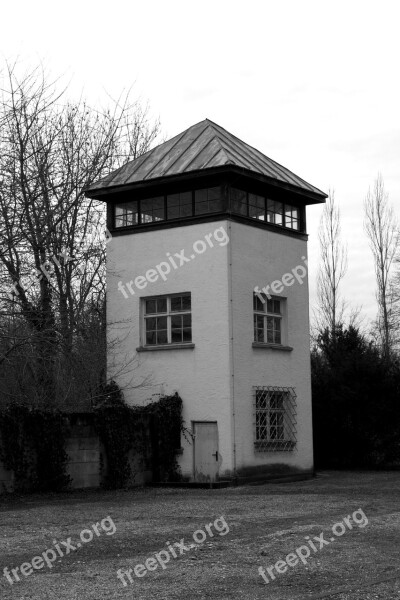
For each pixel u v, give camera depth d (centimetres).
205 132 2778
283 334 2694
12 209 2403
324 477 2742
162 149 2789
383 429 3114
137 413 2472
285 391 2645
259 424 2541
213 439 2480
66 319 2781
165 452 2511
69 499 2066
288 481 2589
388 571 1116
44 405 2531
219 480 2441
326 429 3139
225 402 2450
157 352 2602
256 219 2595
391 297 5166
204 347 2505
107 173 3166
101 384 2705
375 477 2720
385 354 3422
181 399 2539
